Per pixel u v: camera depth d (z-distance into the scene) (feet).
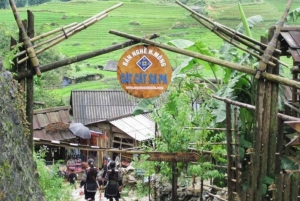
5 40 62.85
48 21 190.39
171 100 34.76
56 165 34.99
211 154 32.76
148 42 24.00
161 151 32.35
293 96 33.14
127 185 43.96
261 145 25.14
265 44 24.94
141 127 70.18
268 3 174.09
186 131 32.99
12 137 19.08
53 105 74.49
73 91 90.22
